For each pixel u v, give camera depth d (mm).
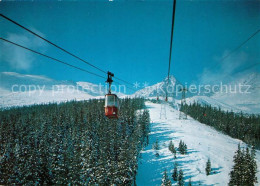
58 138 60250
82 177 43938
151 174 59906
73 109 124125
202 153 71438
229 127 135375
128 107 114062
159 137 90562
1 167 45250
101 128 77375
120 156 48156
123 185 43469
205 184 53031
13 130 81125
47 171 46156
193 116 163125
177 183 51500
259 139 124438
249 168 45656
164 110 164125
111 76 15359
